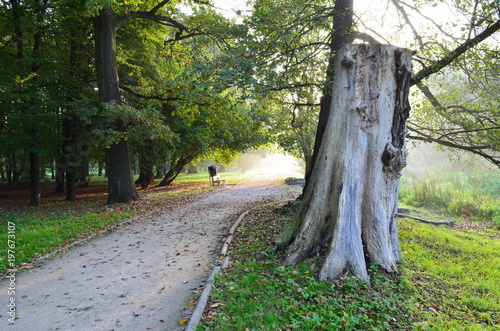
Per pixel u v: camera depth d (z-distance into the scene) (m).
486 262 6.75
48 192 25.53
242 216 10.35
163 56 19.69
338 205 5.45
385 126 5.56
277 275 5.14
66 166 17.02
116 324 3.96
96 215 11.12
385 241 5.45
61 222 9.95
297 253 5.62
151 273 5.65
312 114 13.37
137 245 7.49
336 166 5.70
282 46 7.49
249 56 7.29
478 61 6.97
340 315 3.99
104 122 13.90
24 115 12.77
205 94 13.77
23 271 5.91
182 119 21.34
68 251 7.13
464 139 8.03
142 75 19.52
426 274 5.59
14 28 14.09
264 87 7.99
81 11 14.12
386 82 5.54
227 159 29.53
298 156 18.44
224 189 21.41
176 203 14.55
